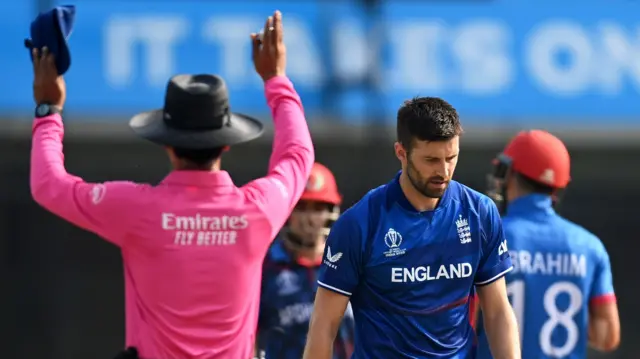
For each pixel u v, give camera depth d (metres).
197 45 29.05
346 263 12.03
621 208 35.34
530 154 15.66
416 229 11.98
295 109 12.46
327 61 29.25
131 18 28.91
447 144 11.41
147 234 11.21
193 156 11.52
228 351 11.41
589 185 34.69
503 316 12.48
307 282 17.34
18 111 28.47
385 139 29.73
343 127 29.50
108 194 11.24
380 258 11.95
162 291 11.23
